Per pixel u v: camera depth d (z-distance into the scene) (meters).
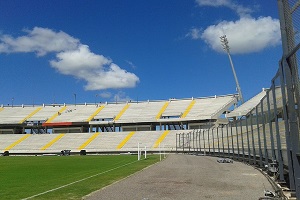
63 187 12.24
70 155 59.28
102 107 85.00
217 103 74.25
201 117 66.44
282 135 10.66
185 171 17.84
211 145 40.34
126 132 71.38
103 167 25.11
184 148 54.75
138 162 28.67
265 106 14.15
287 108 8.81
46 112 84.56
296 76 7.50
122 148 63.06
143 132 70.19
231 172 16.64
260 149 16.47
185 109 75.25
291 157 8.77
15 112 85.19
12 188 13.54
